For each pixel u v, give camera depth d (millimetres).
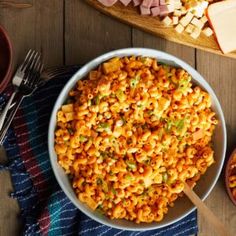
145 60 864
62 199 900
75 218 921
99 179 847
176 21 930
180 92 852
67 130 842
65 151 839
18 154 903
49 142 827
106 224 854
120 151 839
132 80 833
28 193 906
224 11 929
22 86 877
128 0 911
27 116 904
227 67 973
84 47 935
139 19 924
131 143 841
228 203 958
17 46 918
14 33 918
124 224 868
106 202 853
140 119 848
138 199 865
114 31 942
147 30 935
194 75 875
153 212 870
